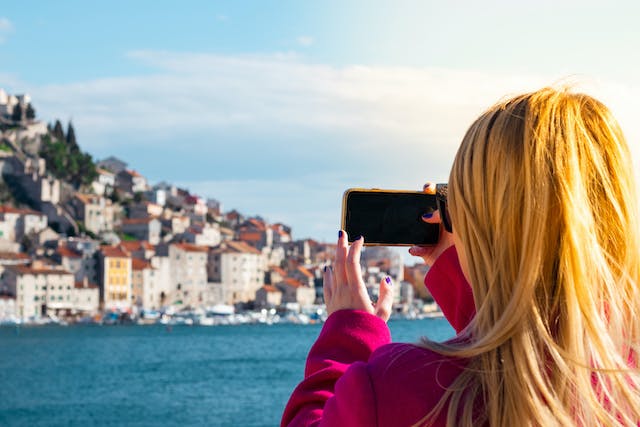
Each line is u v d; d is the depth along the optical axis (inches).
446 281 94.7
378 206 97.0
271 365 3909.9
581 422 74.9
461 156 85.3
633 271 81.3
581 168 80.4
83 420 2150.6
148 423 2075.5
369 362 82.3
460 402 76.2
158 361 4185.5
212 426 1995.6
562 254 78.0
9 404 2476.6
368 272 6555.1
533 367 75.0
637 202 82.7
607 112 84.5
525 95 85.5
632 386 76.7
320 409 85.4
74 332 6973.4
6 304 7485.2
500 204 80.4
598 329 76.7
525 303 77.2
